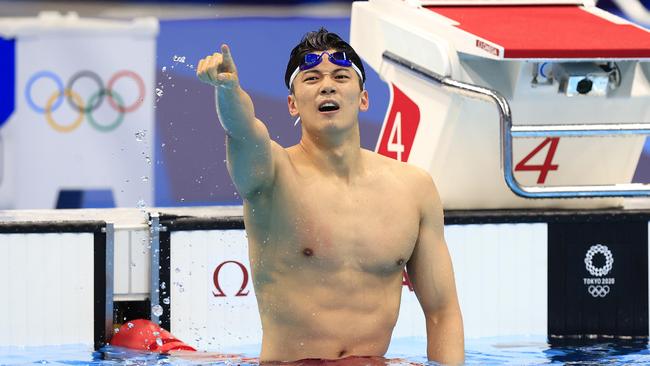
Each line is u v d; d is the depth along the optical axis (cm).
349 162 1304
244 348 1727
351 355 1302
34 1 3052
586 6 1984
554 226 1833
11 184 2650
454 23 1817
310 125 1287
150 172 2702
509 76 1795
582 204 1891
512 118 1777
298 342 1297
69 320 1717
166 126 2741
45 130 2653
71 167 2664
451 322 1364
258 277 1308
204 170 2739
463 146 1816
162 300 1742
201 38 2841
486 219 1811
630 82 1822
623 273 1852
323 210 1286
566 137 1834
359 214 1298
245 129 1180
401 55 1895
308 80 1284
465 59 1792
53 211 1877
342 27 2917
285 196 1272
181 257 1744
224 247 1753
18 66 2642
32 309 1708
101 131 2675
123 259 1734
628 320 1855
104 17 3009
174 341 1648
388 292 1318
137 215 1825
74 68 2656
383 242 1298
